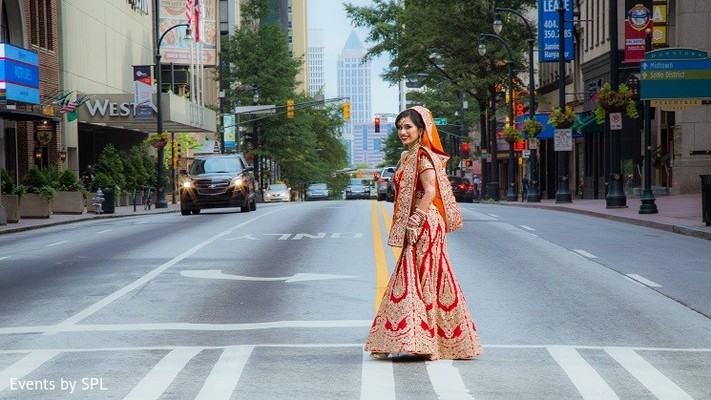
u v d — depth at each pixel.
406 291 8.64
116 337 10.30
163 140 53.06
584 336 10.22
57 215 41.50
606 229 25.70
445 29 64.31
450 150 102.50
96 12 58.81
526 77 83.75
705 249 20.00
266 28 89.25
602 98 35.53
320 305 12.35
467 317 8.84
